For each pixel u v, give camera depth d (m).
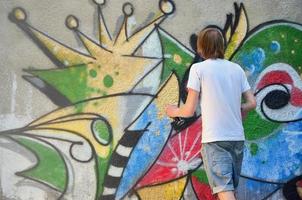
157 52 4.66
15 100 4.51
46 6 4.55
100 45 4.61
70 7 4.57
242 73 4.03
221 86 3.91
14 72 4.51
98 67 4.61
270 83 4.78
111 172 4.61
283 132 4.79
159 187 4.66
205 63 3.97
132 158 4.64
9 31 4.51
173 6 4.67
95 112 4.60
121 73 4.62
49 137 4.55
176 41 4.67
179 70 4.68
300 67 4.80
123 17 4.62
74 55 4.58
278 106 4.79
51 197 4.55
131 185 4.63
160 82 4.66
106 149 4.61
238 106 3.95
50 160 4.55
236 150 3.90
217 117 3.85
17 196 4.51
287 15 4.78
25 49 4.52
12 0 4.51
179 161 4.69
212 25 4.70
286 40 4.79
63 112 4.57
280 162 4.79
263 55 4.77
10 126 4.51
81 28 4.59
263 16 4.76
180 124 4.68
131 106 4.64
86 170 4.58
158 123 4.66
